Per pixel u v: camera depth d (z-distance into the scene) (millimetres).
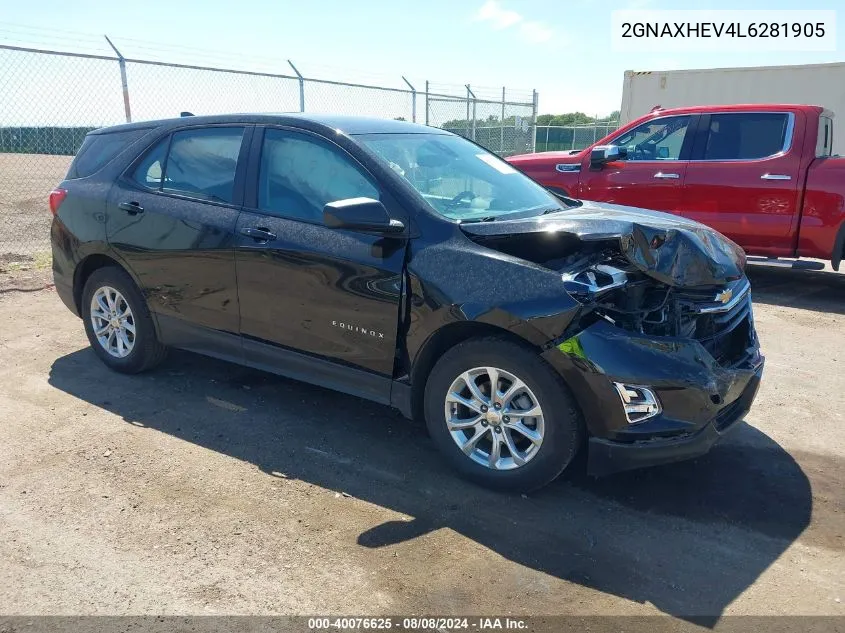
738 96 14477
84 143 4992
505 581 2719
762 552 2941
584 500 3316
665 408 3004
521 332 3061
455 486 3426
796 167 7250
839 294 7754
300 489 3375
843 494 3414
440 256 3311
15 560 2785
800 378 5043
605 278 3094
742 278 3961
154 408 4266
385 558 2846
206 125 4301
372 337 3516
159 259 4293
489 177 4195
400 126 4297
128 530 3000
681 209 7941
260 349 4000
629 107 15734
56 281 4992
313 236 3660
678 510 3252
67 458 3613
